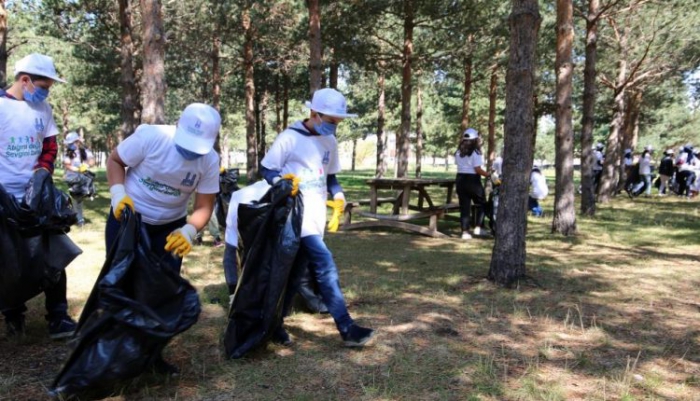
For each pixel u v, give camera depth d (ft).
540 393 10.57
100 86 82.94
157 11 27.43
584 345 13.42
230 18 64.39
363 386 10.92
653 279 20.48
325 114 12.87
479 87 95.35
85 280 19.58
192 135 10.55
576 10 40.68
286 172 13.26
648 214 43.39
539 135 176.04
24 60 12.76
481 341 13.64
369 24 54.60
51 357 12.23
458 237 31.94
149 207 11.16
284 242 12.12
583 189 42.50
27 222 12.11
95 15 60.34
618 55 54.60
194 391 10.65
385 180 33.35
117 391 10.48
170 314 9.96
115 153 10.91
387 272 21.53
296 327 14.88
